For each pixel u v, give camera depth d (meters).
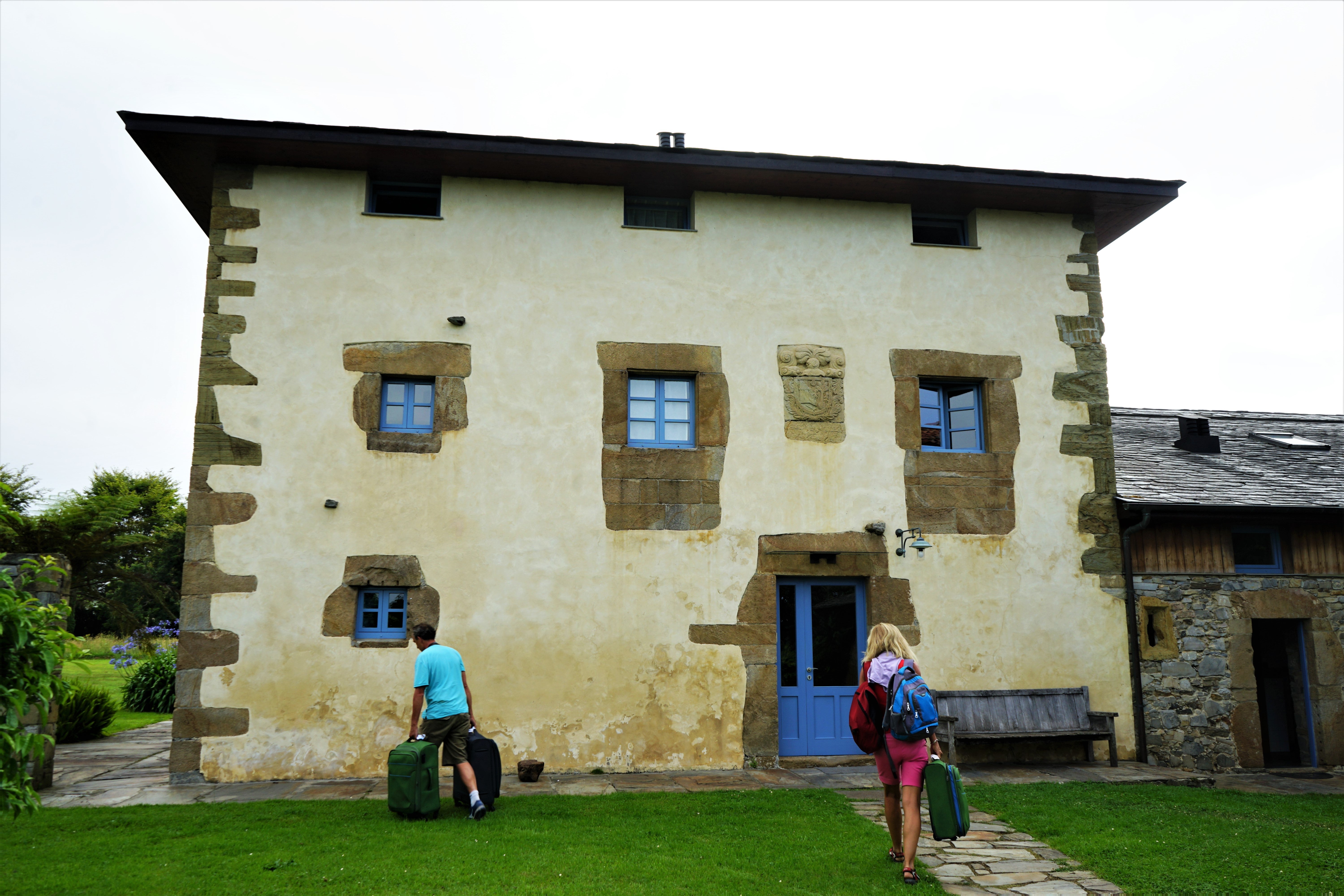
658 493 9.04
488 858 5.25
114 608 16.61
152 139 8.50
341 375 8.74
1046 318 10.06
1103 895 4.87
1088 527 9.67
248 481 8.44
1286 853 5.62
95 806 6.89
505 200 9.34
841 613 9.38
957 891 4.91
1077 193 9.84
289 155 8.80
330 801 6.98
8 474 23.20
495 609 8.60
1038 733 8.77
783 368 9.48
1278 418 14.19
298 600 8.32
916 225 10.38
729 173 9.30
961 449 9.85
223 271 8.73
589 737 8.55
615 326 9.27
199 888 4.66
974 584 9.38
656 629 8.82
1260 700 10.82
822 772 8.55
